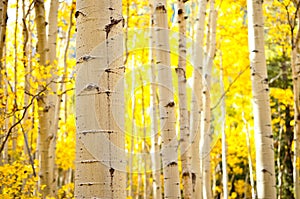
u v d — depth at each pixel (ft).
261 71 13.92
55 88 17.56
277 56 42.75
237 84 38.60
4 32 13.38
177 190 12.12
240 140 39.75
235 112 44.34
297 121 21.79
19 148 26.32
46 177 16.16
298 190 23.22
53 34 18.13
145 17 28.35
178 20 14.55
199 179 16.14
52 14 18.20
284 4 21.59
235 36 34.86
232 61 37.73
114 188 4.64
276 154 42.34
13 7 23.06
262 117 13.66
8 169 15.53
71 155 34.73
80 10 4.94
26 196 15.58
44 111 15.96
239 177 54.03
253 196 30.25
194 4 28.94
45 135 16.07
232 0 28.91
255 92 13.88
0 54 13.52
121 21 4.98
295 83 21.48
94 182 4.61
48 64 17.24
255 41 14.07
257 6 14.21
